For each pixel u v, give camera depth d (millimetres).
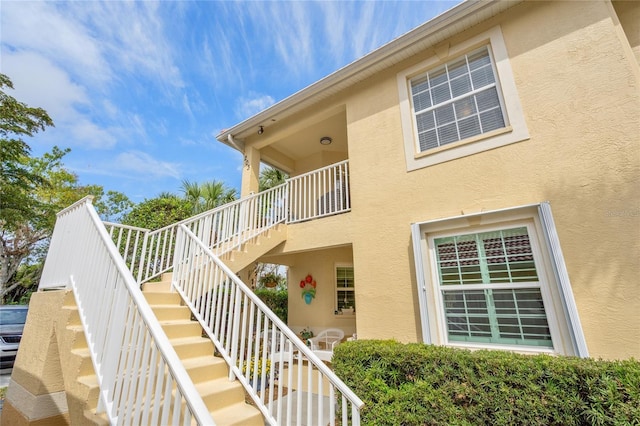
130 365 2598
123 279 2920
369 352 4102
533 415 2951
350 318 8680
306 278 9055
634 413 2521
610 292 3514
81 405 2902
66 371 3326
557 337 3699
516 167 4406
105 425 2545
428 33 5398
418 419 3453
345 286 9055
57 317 3953
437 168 5078
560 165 4109
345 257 9062
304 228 6684
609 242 3627
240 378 3525
